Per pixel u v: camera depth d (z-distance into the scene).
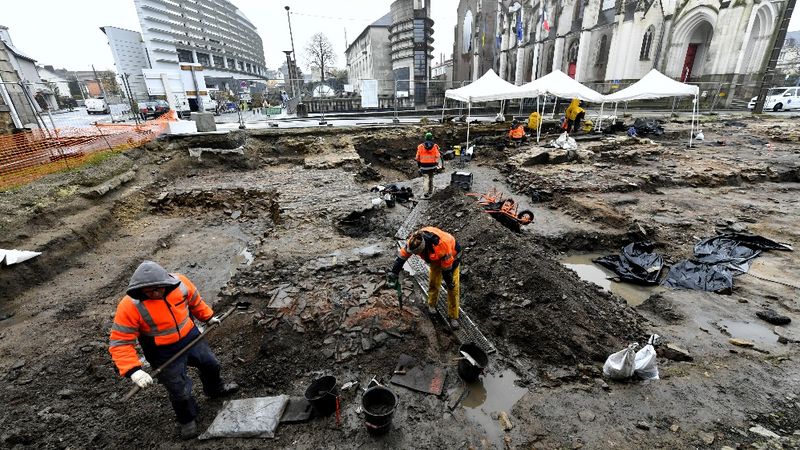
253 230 8.62
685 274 6.06
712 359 4.14
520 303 4.80
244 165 12.53
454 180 10.84
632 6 28.31
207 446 3.13
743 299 5.37
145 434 3.27
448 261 4.19
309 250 6.60
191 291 3.23
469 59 49.19
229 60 79.50
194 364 3.26
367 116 23.80
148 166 11.39
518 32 38.72
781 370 3.90
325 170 12.27
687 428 3.20
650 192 10.16
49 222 7.12
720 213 8.58
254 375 3.88
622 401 3.53
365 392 3.31
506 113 26.11
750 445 3.00
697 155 13.81
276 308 4.72
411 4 41.06
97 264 6.78
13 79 12.99
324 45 47.66
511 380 3.91
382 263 6.12
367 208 8.66
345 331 4.37
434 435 3.21
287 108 25.89
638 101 30.44
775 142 15.91
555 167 12.32
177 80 24.11
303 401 3.55
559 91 15.78
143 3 53.09
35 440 3.23
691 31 27.16
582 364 4.05
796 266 6.16
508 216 7.61
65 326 4.96
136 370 2.76
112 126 13.47
